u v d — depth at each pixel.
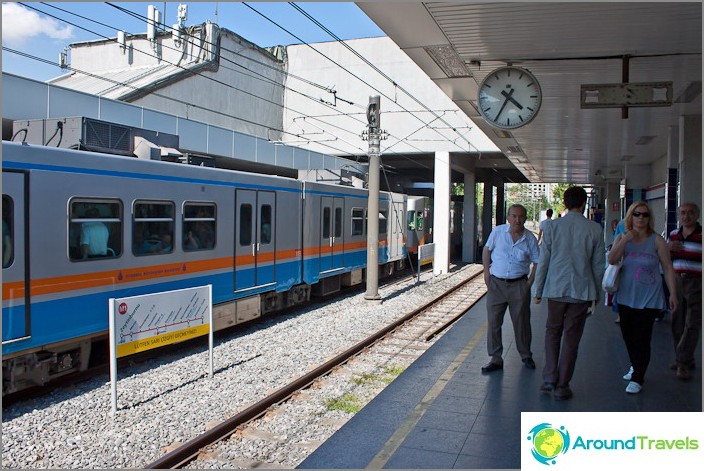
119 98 22.39
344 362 10.09
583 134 16.22
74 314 8.57
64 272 8.40
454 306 16.95
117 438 6.48
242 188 12.57
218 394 8.18
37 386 8.55
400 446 5.02
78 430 6.71
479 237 40.50
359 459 4.88
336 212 17.53
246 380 8.85
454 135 27.66
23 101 14.06
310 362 10.16
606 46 8.45
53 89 14.83
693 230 6.82
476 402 6.13
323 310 15.99
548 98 11.78
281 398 7.94
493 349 7.40
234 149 21.45
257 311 13.30
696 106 11.91
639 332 6.24
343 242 18.06
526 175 32.75
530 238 7.26
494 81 9.15
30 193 7.91
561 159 22.98
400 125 28.64
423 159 31.61
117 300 7.51
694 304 6.76
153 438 6.50
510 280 7.30
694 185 12.73
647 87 8.51
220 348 11.02
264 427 6.93
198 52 27.02
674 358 7.82
